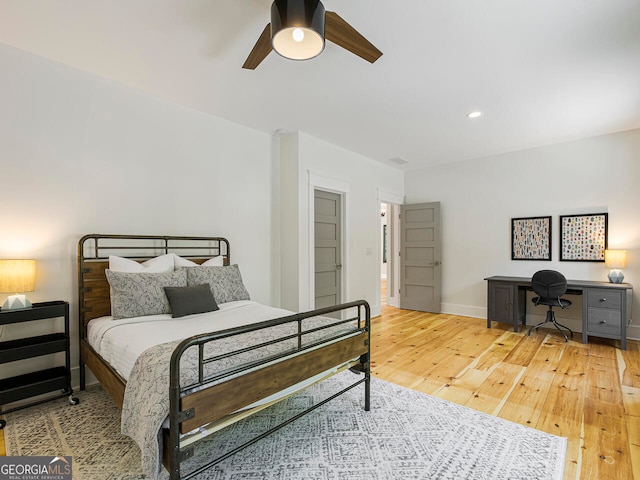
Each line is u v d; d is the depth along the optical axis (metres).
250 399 1.56
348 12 1.87
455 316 5.24
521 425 2.08
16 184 2.35
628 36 2.08
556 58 2.35
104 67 2.53
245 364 1.58
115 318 2.40
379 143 4.39
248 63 2.11
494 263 4.97
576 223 4.28
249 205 3.84
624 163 3.97
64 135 2.56
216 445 1.88
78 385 2.62
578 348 3.62
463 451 1.82
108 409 2.29
